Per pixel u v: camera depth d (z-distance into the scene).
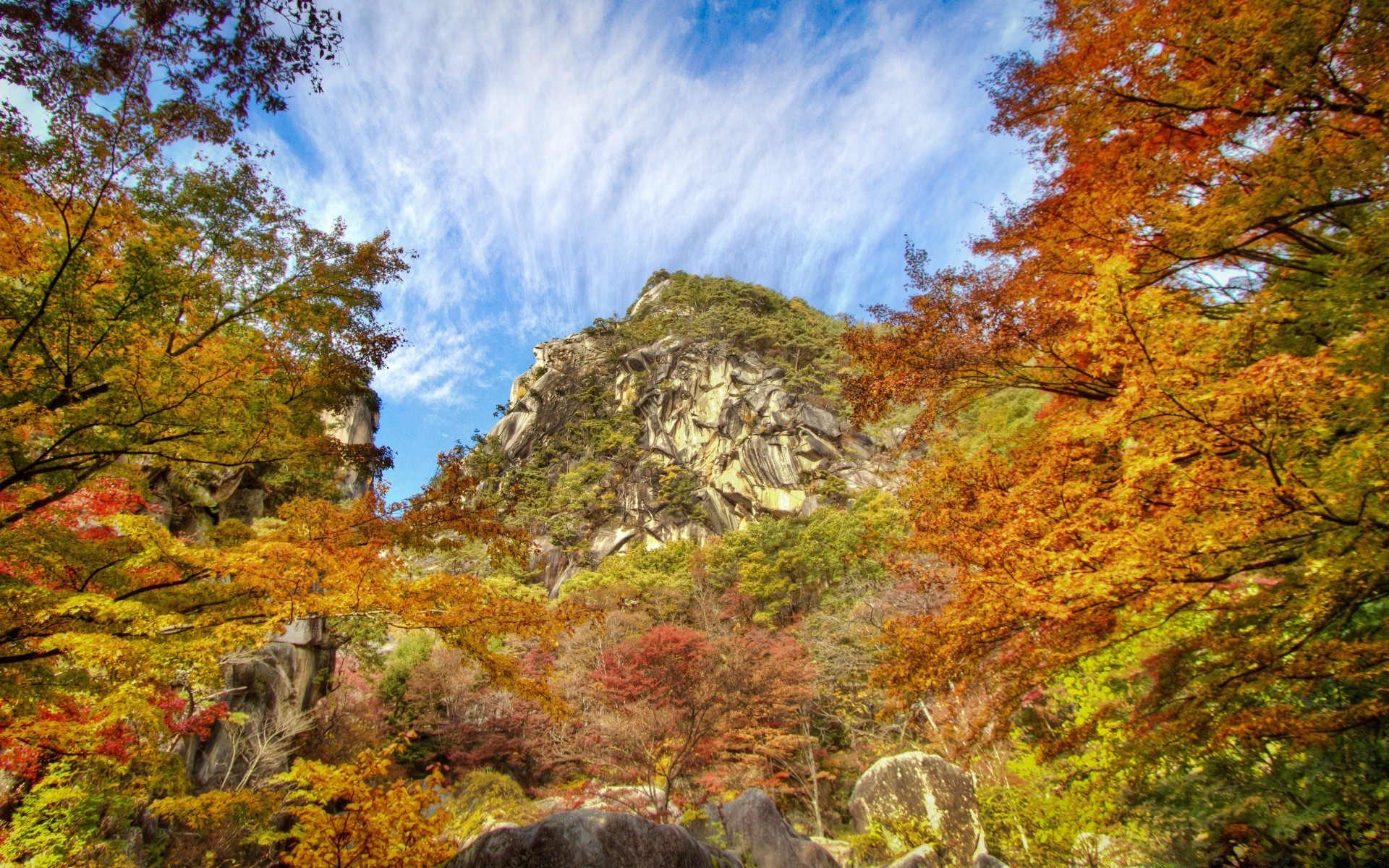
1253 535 3.35
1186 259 4.75
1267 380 3.15
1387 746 4.39
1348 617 3.69
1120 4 5.16
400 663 25.84
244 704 13.33
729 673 17.67
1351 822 4.89
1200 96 4.68
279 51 4.46
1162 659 4.09
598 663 22.97
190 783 6.52
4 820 7.91
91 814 8.20
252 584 5.11
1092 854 8.77
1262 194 4.19
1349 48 4.04
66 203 4.87
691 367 67.75
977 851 11.79
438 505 6.33
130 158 5.06
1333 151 4.05
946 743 14.01
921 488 5.73
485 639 5.82
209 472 13.95
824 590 31.73
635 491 58.12
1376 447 3.13
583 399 72.00
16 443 4.94
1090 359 5.12
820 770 19.39
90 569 5.35
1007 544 4.17
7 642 4.73
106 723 5.55
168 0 4.11
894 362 5.96
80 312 4.77
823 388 60.03
